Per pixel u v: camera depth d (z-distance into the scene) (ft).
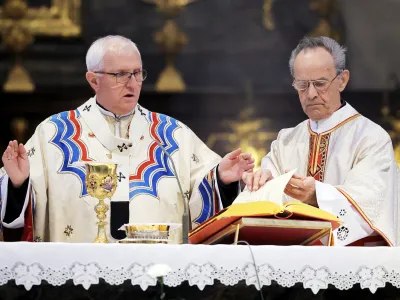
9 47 84.17
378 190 39.81
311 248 31.37
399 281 31.55
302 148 44.19
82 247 30.71
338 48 42.93
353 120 43.62
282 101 84.17
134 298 31.09
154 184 42.52
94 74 42.75
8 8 84.48
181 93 84.48
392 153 42.11
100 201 37.50
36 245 30.71
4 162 38.27
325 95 42.63
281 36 86.02
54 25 84.53
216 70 85.56
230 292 31.32
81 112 43.96
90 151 42.88
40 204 41.73
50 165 42.45
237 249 31.04
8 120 83.56
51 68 84.48
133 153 43.19
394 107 84.33
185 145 44.32
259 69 85.61
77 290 31.04
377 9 86.69
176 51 85.56
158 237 34.94
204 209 41.52
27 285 30.53
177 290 31.22
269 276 31.01
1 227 39.06
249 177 36.78
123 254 30.73
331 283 31.30
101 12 85.51
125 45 42.75
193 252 30.91
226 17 86.38
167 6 85.92
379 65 86.22
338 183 42.45
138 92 43.04
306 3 86.02
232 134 83.71
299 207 33.06
